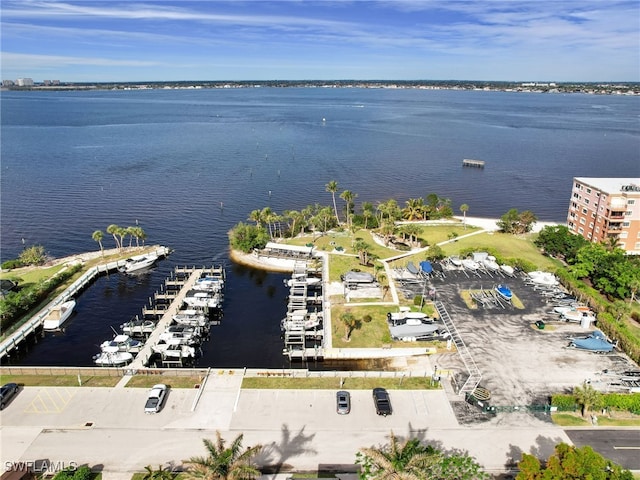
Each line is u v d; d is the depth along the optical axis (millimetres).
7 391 54812
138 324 79500
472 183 188000
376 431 50000
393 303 80938
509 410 53094
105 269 103375
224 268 106438
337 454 46719
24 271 100062
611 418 52344
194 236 128625
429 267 91500
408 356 66188
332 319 76188
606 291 83000
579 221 117438
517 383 58656
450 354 65938
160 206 154750
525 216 120188
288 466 45125
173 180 188000
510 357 64375
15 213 145875
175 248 119812
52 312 81062
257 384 58312
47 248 119562
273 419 51906
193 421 51562
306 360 69625
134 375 60594
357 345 69125
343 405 52875
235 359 71500
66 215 144875
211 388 57562
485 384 58438
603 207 105250
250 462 45281
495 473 44344
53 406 54000
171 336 74000
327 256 103438
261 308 88188
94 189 173000
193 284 95375
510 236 118312
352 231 120875
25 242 123688
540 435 49531
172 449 47406
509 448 47562
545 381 59125
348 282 87625
